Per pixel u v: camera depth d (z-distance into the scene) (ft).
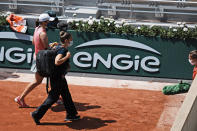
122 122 31.83
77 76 46.06
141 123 31.83
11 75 44.98
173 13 62.03
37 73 33.04
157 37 45.62
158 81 45.55
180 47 45.62
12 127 29.53
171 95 40.06
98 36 46.21
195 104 24.95
